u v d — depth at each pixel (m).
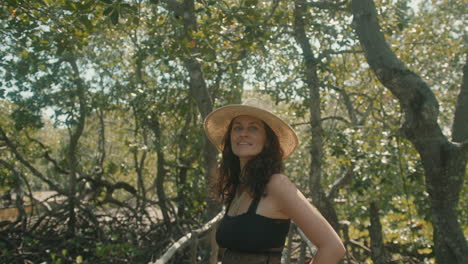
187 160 10.55
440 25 9.43
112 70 9.73
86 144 12.82
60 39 5.36
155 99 9.49
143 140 10.31
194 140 10.12
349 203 9.76
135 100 9.13
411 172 6.55
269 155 2.00
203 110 6.24
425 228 9.20
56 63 8.73
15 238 9.61
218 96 9.96
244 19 5.70
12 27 5.50
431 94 5.25
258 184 1.80
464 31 8.77
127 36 9.53
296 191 1.72
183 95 9.81
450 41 8.98
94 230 10.23
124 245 8.46
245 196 1.89
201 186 10.03
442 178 5.42
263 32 5.66
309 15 7.08
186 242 3.29
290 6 7.60
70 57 8.73
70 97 9.24
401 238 8.99
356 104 9.98
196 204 10.17
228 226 1.83
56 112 9.09
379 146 6.80
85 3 4.90
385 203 8.38
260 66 8.64
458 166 5.39
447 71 9.71
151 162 13.66
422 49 9.53
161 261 2.62
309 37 7.90
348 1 6.60
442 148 5.35
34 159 11.05
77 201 10.34
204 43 6.03
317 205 7.84
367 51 5.46
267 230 1.73
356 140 6.99
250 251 1.74
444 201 5.50
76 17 5.00
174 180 11.56
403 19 7.23
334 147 6.88
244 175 1.94
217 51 6.89
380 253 7.90
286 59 8.44
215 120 2.51
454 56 9.11
